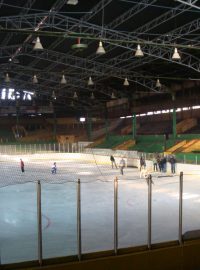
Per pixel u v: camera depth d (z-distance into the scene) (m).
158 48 29.55
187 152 39.00
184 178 28.92
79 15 24.55
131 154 43.72
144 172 30.14
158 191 22.42
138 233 12.61
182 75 40.41
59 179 29.67
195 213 15.91
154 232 12.75
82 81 46.44
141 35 27.12
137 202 18.67
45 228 13.56
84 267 7.07
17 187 25.58
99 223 14.10
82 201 19.11
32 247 11.15
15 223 14.43
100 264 7.20
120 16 24.38
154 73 40.09
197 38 26.78
